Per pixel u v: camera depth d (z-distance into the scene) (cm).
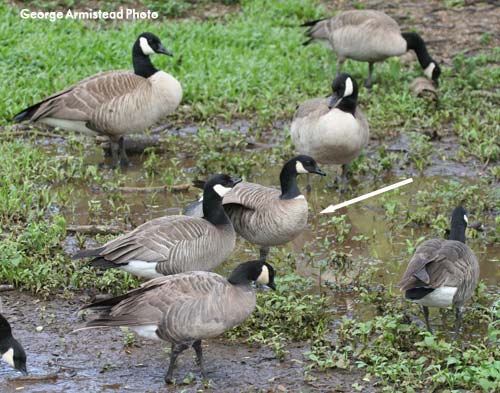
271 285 1045
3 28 2186
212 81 2056
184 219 1162
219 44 2317
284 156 1761
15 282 1238
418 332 1127
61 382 1012
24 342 1097
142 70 1727
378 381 1021
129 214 1467
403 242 1434
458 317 1130
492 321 1162
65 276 1253
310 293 1256
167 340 992
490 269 1342
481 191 1623
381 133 1873
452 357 1030
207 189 1191
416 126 1928
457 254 1096
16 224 1403
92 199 1558
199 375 1035
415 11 2597
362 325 1094
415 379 1015
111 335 1127
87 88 1667
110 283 1234
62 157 1695
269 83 2103
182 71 2092
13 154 1677
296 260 1372
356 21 2097
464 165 1758
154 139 1811
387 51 2089
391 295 1222
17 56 2070
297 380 1025
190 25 2380
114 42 2188
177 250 1133
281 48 2298
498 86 2158
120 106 1655
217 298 989
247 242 1450
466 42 2423
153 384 1012
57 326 1138
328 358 1051
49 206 1472
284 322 1152
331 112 1589
